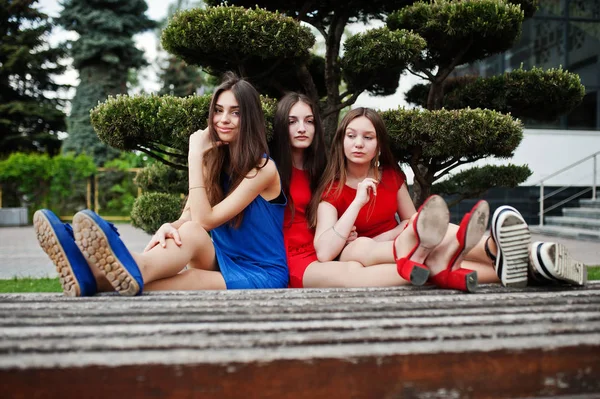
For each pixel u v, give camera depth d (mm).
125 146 3270
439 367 1251
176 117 2957
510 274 2025
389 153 2674
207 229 2234
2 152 19656
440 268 2014
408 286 2090
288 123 2639
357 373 1222
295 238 2562
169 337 1295
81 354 1189
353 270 2234
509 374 1279
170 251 2062
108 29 20047
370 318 1482
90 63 20172
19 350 1203
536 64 11047
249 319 1469
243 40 3227
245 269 2324
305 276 2365
